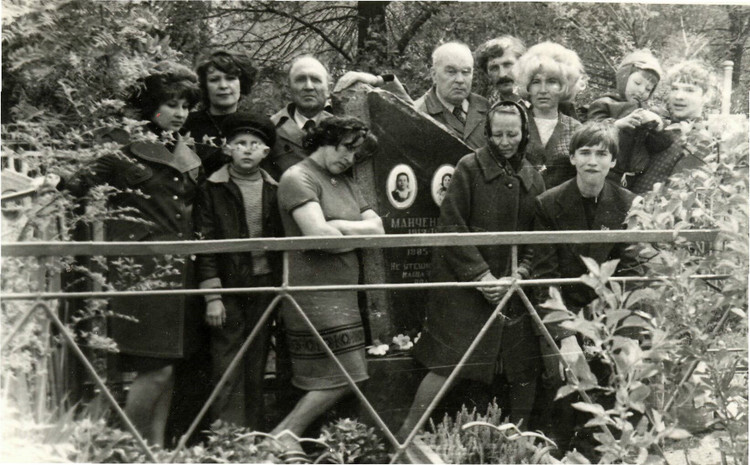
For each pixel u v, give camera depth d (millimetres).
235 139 3555
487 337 3723
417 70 4918
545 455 3561
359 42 4895
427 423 3793
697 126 3795
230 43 4688
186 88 3557
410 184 4023
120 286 3484
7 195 3482
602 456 3490
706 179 3564
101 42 3574
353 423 3512
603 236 3340
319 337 3264
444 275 3750
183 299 3484
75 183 3492
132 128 3424
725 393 3402
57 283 3656
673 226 3500
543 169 4023
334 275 3559
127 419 3170
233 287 3551
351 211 3631
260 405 3594
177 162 3553
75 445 3207
